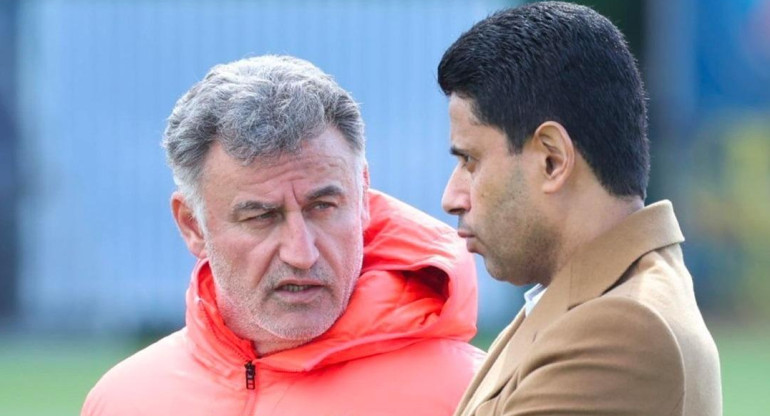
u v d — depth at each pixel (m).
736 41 33.69
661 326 6.25
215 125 7.96
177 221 8.59
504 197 6.73
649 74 33.72
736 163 33.75
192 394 8.41
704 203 33.69
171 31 30.23
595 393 6.27
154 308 30.30
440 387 8.22
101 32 29.97
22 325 29.88
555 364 6.41
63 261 29.94
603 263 6.63
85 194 29.94
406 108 30.66
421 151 30.56
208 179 8.04
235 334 8.36
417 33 30.77
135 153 30.14
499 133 6.71
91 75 29.94
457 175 6.99
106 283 30.09
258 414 8.21
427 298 8.52
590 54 6.65
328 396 8.18
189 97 8.22
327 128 7.94
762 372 27.38
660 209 6.77
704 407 6.43
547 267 6.85
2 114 29.55
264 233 7.96
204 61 30.36
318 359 8.16
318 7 30.64
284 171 7.81
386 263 8.54
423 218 8.70
